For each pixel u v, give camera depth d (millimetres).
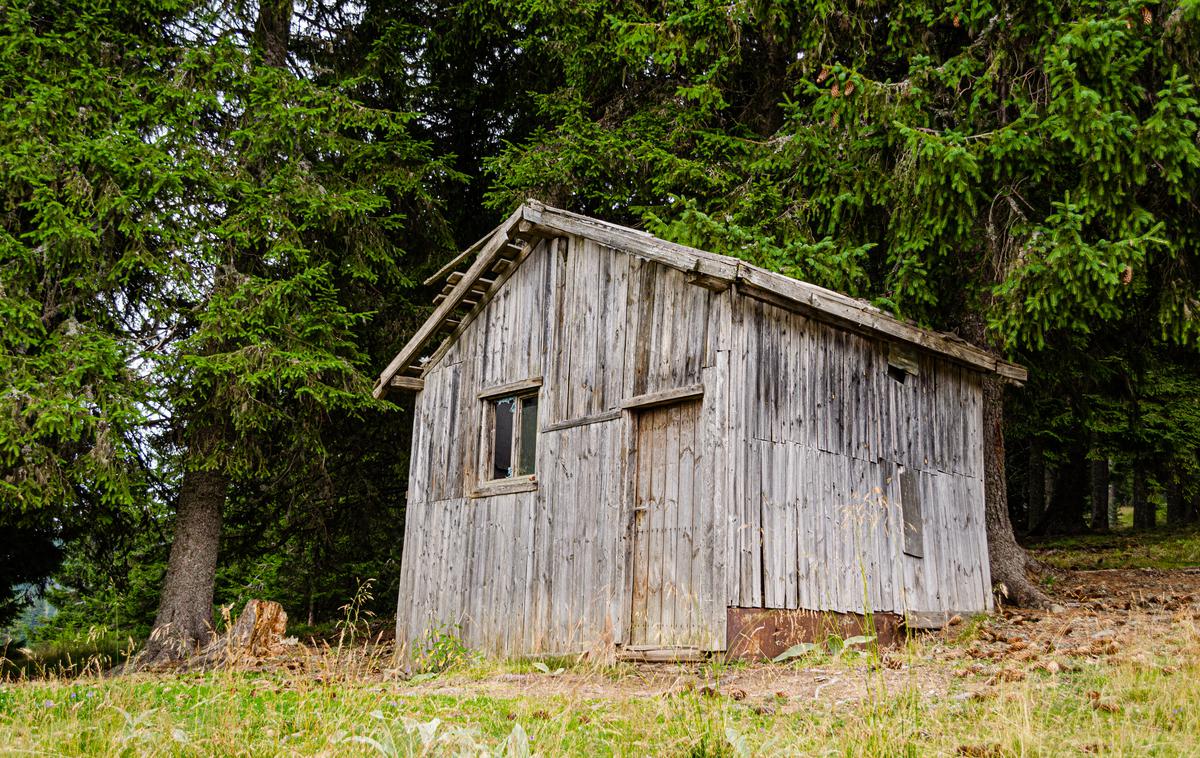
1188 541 19141
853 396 9766
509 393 11180
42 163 12375
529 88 19016
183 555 13984
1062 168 11133
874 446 9891
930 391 10805
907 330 10062
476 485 11320
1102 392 17938
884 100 11289
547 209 10742
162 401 12891
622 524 9328
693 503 8734
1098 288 10078
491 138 19812
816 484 9125
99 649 14766
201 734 5172
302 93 14844
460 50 18328
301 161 14953
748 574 8305
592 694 6664
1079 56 9852
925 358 10820
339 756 4730
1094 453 20656
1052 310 10492
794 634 8547
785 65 16062
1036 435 21188
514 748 4461
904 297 11922
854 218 12867
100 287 12891
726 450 8461
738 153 15281
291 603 22250
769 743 4695
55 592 17953
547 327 10844
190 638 13547
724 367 8711
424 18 18500
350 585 21953
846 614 9086
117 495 11938
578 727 5461
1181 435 20141
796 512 8867
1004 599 12094
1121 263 9805
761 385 8812
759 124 16719
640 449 9492
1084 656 7109
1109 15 10094
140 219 13000
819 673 7238
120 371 12305
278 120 14383
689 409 9078
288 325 13602
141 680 7172
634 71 16547
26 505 11484
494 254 11406
